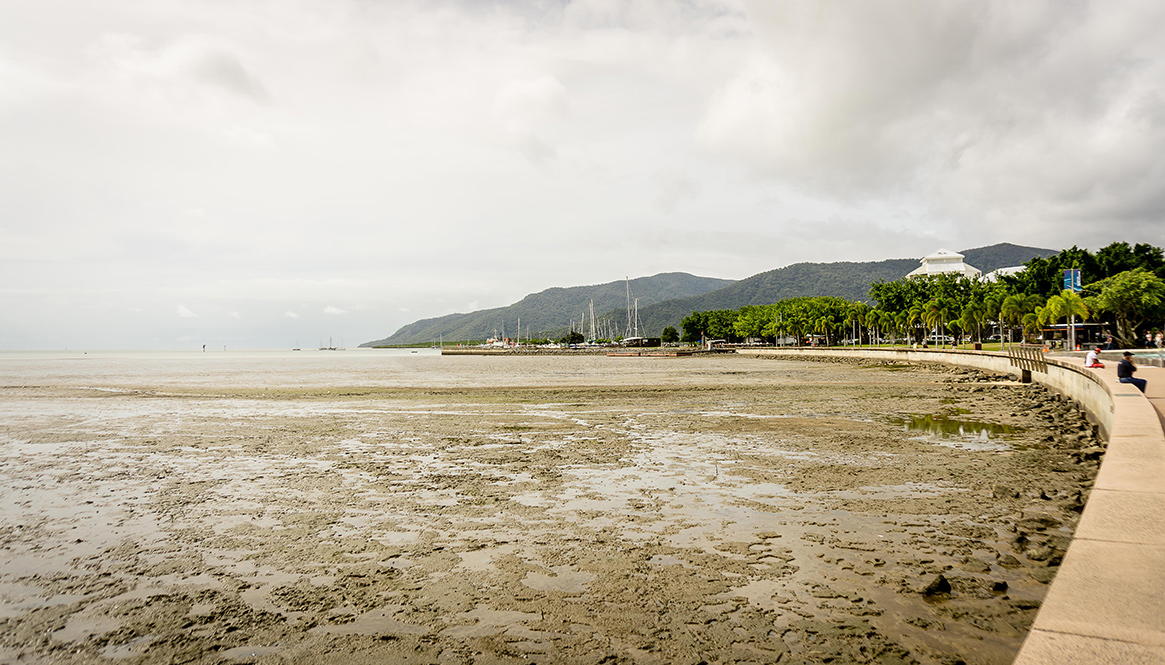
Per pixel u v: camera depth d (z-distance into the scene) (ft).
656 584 32.24
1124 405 52.49
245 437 86.99
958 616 27.81
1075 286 217.97
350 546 39.32
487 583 32.81
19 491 55.42
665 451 72.43
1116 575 16.24
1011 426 92.58
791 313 637.30
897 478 56.80
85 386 205.46
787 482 55.47
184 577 34.42
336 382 223.51
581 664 24.40
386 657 25.23
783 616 28.19
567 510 47.01
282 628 28.02
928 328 449.89
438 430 92.22
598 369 334.65
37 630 28.14
